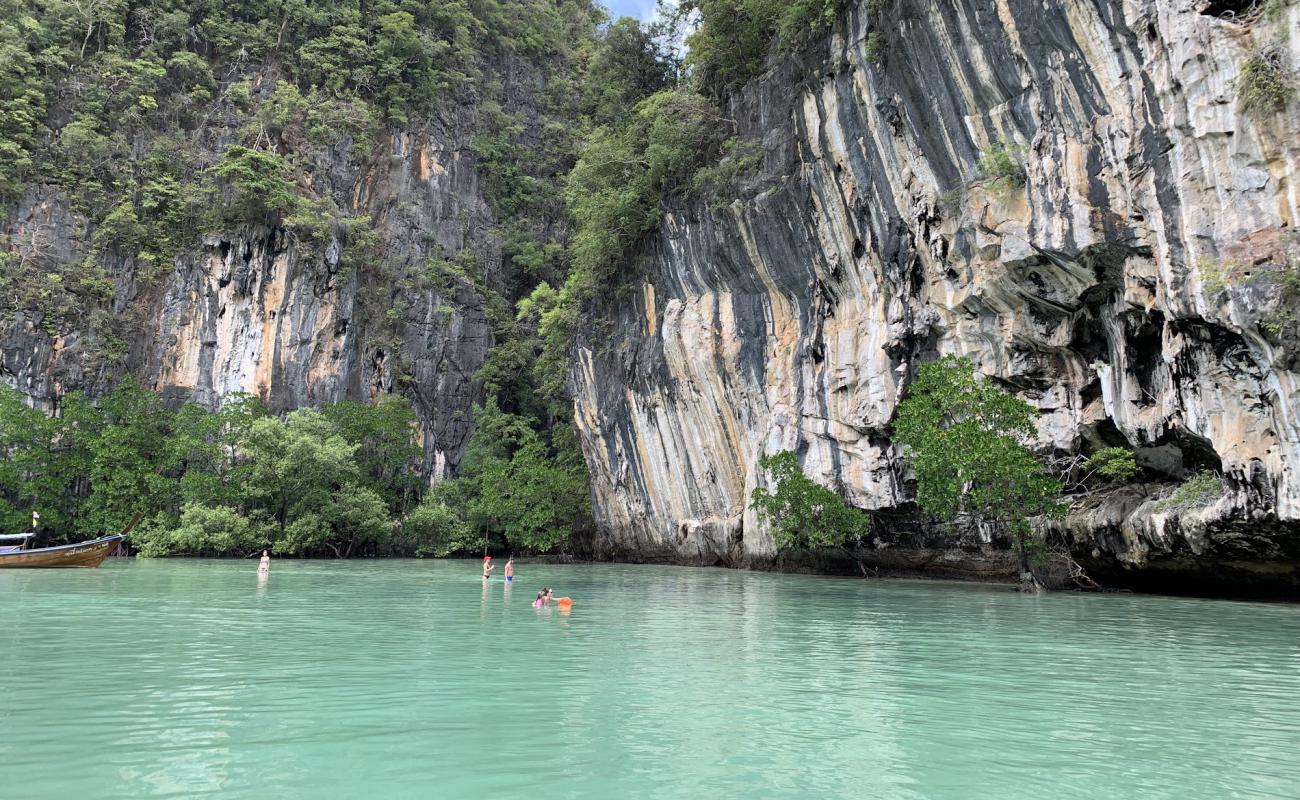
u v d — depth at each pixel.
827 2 24.44
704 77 33.50
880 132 23.36
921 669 9.37
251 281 47.62
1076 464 20.89
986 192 20.22
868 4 23.12
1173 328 16.66
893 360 24.53
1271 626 13.31
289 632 12.32
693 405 33.06
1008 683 8.56
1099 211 17.72
